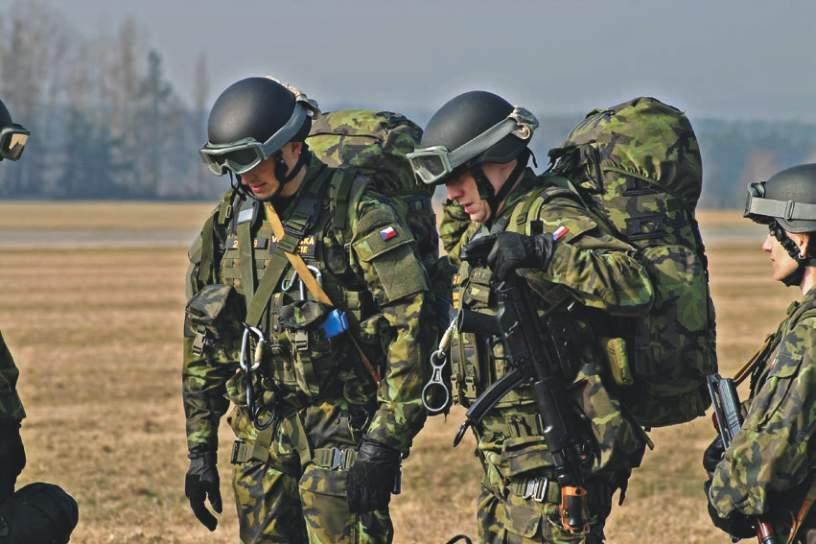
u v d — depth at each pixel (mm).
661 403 15828
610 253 14977
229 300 17500
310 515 17312
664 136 15562
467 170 15758
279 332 17031
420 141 17578
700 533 27656
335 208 16844
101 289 100438
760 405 13609
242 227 17469
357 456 16641
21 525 16094
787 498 13938
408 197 18109
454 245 18031
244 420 18000
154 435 39656
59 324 73500
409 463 35594
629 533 27594
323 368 16984
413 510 29594
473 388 16125
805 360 13406
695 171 15641
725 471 13852
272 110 16359
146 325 73500
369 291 17047
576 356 15492
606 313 15516
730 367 56406
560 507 15648
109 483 32531
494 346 15828
